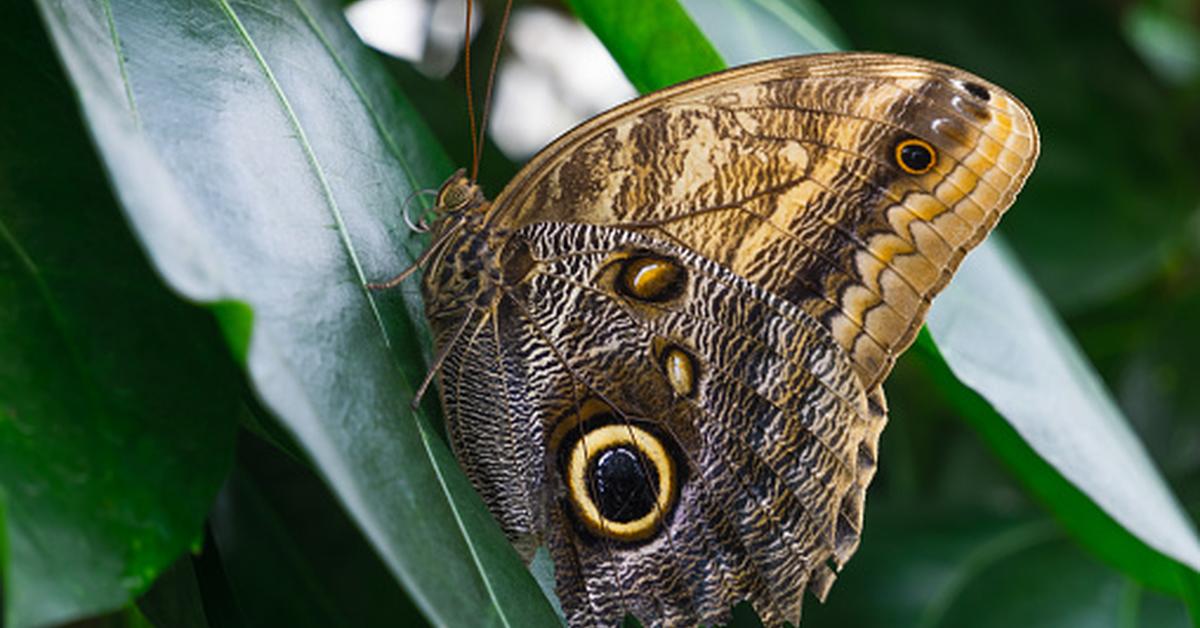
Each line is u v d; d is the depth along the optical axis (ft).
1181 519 1.48
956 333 1.43
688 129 1.37
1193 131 2.08
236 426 1.19
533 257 1.38
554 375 1.39
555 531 1.38
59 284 1.19
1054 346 1.50
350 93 1.38
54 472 1.16
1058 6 1.97
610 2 1.38
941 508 1.83
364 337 1.28
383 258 1.34
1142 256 1.94
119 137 1.13
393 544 1.18
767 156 1.37
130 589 1.15
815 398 1.38
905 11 1.92
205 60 1.29
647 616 1.38
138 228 1.11
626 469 1.39
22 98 1.23
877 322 1.38
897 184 1.37
